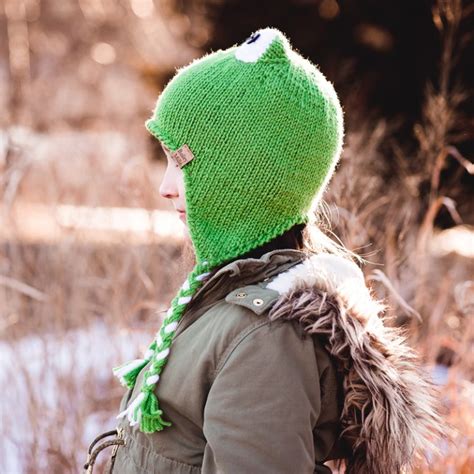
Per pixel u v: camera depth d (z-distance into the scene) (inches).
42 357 139.2
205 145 69.6
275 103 69.2
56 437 130.5
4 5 464.4
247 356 64.0
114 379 140.4
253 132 68.9
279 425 61.7
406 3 221.3
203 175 70.1
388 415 65.0
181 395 68.1
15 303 156.7
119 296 140.3
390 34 226.7
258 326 65.1
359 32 232.8
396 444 65.3
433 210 139.2
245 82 69.5
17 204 173.2
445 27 204.8
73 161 180.2
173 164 74.2
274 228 71.1
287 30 244.1
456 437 104.8
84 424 133.1
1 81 442.0
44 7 584.1
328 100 73.0
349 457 70.0
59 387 135.4
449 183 193.2
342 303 65.9
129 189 146.8
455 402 110.7
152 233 142.6
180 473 68.9
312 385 64.2
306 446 62.7
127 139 248.8
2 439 135.4
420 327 135.2
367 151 160.1
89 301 157.8
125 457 74.9
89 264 151.3
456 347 127.0
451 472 102.7
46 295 146.1
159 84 273.4
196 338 69.1
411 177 154.6
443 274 159.9
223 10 255.9
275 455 61.2
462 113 187.5
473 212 205.0
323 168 72.8
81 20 583.5
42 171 178.5
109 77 511.2
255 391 62.7
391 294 125.9
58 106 405.4
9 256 165.2
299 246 74.7
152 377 69.9
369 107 225.6
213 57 73.8
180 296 72.4
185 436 69.6
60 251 150.2
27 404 134.6
